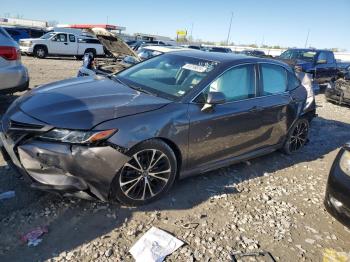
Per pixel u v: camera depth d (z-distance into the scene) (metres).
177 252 3.07
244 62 4.66
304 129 6.00
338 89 11.18
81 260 2.86
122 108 3.51
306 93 5.79
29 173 3.31
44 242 3.02
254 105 4.64
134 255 2.96
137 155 3.49
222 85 4.30
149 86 4.27
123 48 9.73
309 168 5.46
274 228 3.64
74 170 3.20
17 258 2.82
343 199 3.37
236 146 4.58
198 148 4.04
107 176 3.30
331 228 3.79
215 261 3.03
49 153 3.18
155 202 3.80
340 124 8.82
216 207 3.88
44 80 11.35
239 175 4.82
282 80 5.36
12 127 3.36
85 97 3.68
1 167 4.20
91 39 23.86
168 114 3.68
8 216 3.30
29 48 21.59
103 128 3.25
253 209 3.96
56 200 3.62
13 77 5.96
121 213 3.53
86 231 3.22
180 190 4.14
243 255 3.15
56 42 22.41
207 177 4.59
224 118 4.20
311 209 4.15
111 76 4.79
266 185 4.63
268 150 5.28
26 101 3.68
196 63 4.52
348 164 3.45
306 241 3.50
